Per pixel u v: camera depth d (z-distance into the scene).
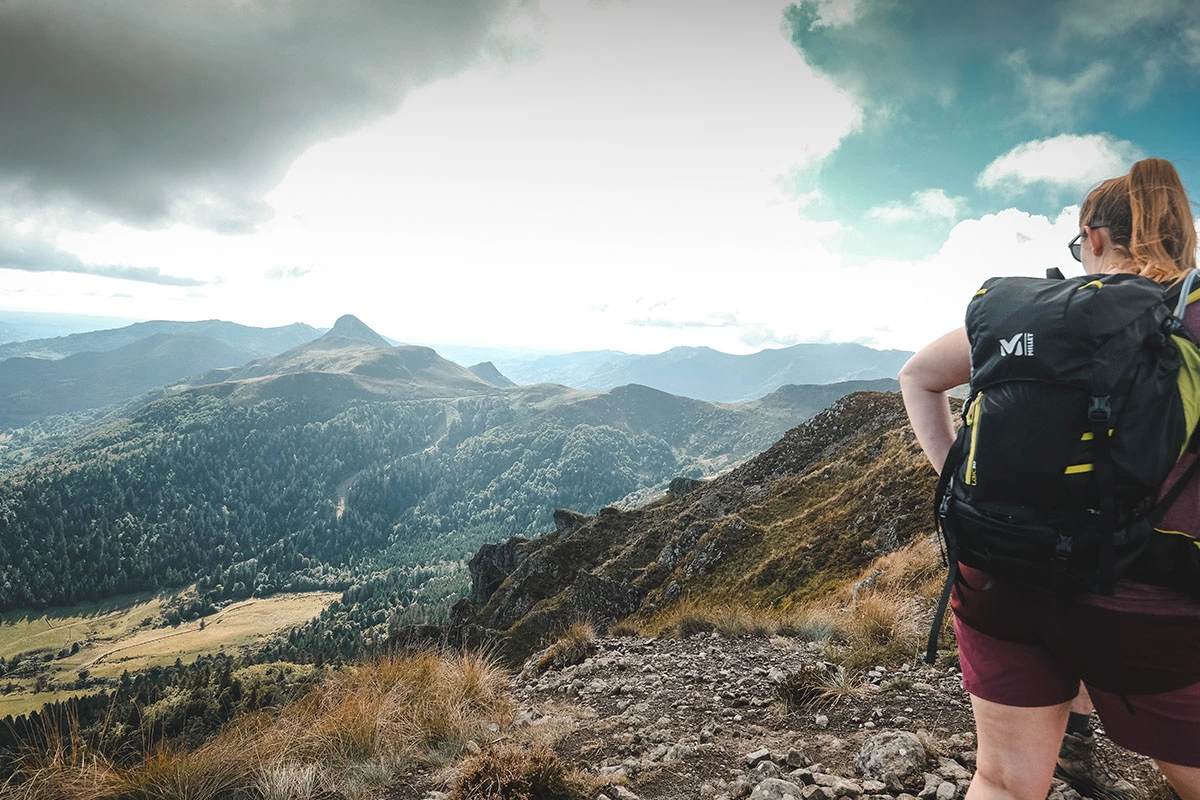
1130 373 1.39
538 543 106.06
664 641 10.30
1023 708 1.65
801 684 5.63
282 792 4.38
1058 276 1.72
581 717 6.18
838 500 50.16
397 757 5.01
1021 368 1.49
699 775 4.23
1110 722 1.63
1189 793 1.54
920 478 41.03
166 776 4.45
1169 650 1.41
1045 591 1.48
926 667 5.87
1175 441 1.36
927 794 3.41
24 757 4.40
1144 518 1.39
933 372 1.93
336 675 6.81
